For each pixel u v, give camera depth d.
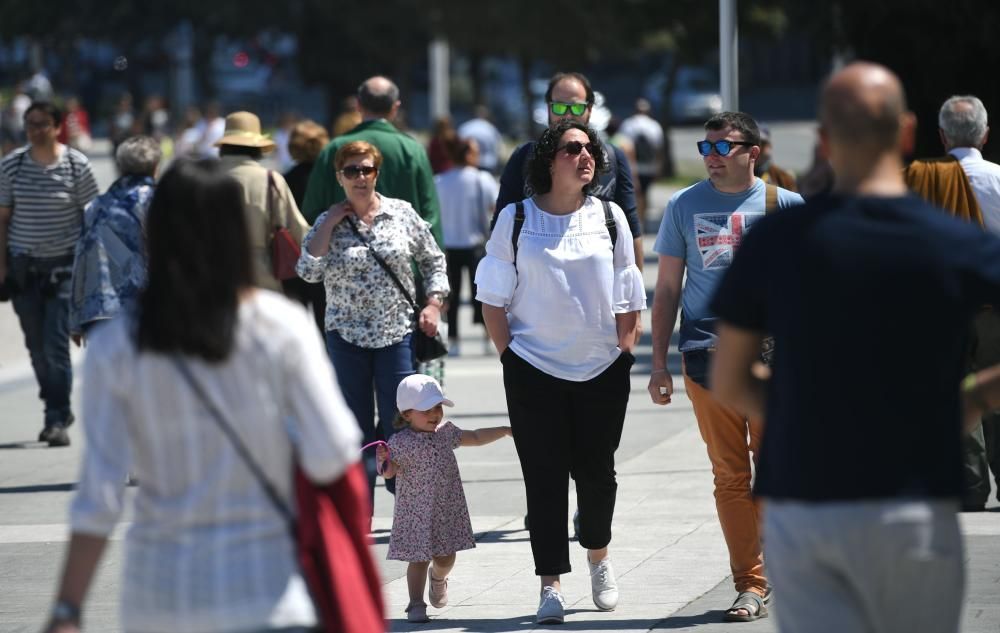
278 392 11.41
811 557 11.33
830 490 11.12
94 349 11.41
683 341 20.61
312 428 11.46
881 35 60.78
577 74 26.48
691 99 177.62
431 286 26.02
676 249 20.84
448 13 131.75
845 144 11.48
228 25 178.25
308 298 30.55
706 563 23.83
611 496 21.12
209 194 11.39
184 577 11.12
